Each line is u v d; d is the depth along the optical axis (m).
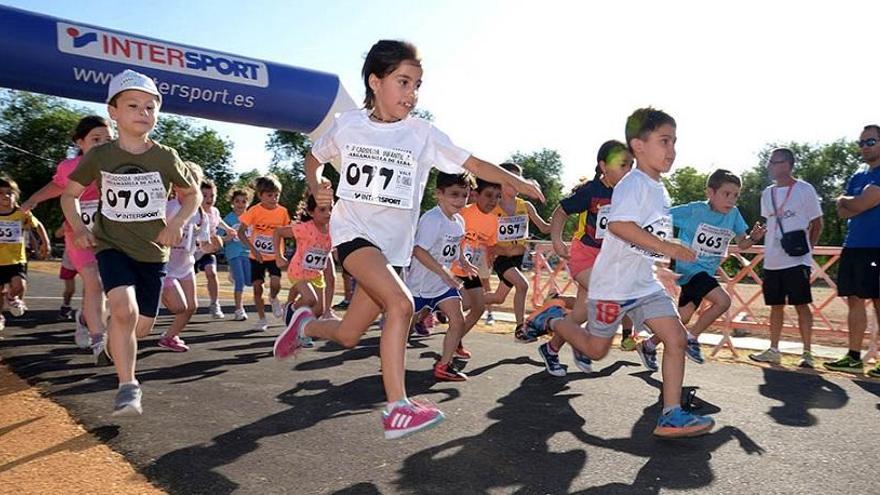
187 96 7.34
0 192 7.59
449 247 5.39
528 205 6.95
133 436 3.39
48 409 3.88
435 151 3.34
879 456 3.35
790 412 4.26
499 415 4.01
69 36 6.62
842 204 5.98
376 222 3.26
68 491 2.70
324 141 3.53
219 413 3.89
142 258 3.97
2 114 52.81
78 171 3.91
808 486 2.92
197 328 7.83
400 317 2.93
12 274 7.70
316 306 6.89
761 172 59.91
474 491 2.76
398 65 3.22
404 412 2.84
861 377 5.78
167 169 4.07
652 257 3.81
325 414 3.92
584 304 5.64
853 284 5.92
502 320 10.26
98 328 5.03
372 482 2.84
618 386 4.94
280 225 8.50
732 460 3.24
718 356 6.93
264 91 7.72
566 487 2.83
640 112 3.85
